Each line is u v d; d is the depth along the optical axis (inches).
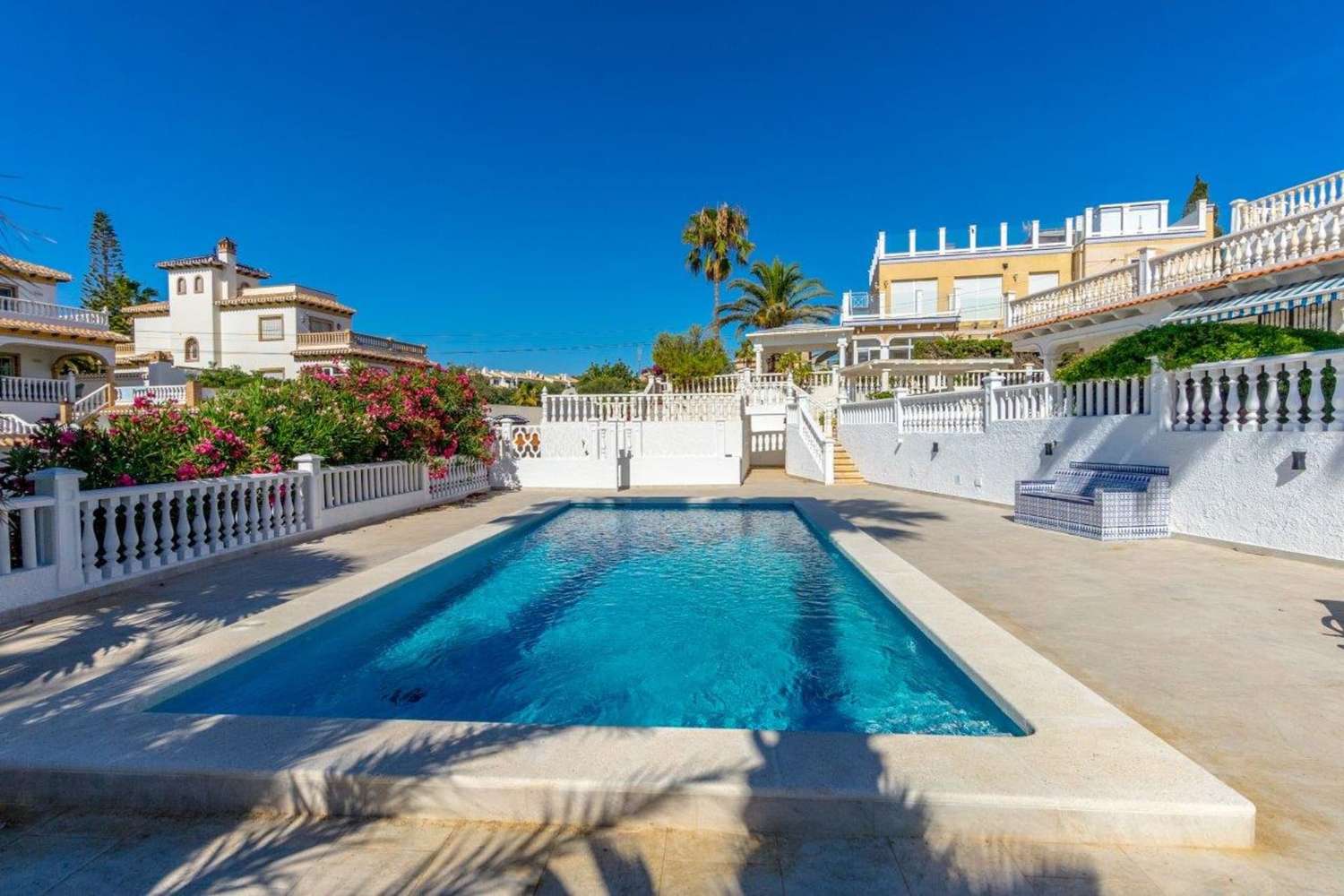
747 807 107.0
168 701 157.8
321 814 114.2
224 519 322.3
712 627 252.1
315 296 1637.6
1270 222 526.9
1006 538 357.7
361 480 453.7
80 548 244.8
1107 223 1200.2
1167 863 97.7
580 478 711.7
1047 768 112.7
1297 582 249.8
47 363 1162.6
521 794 110.8
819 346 1201.4
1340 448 264.2
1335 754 124.2
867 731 163.8
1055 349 807.7
